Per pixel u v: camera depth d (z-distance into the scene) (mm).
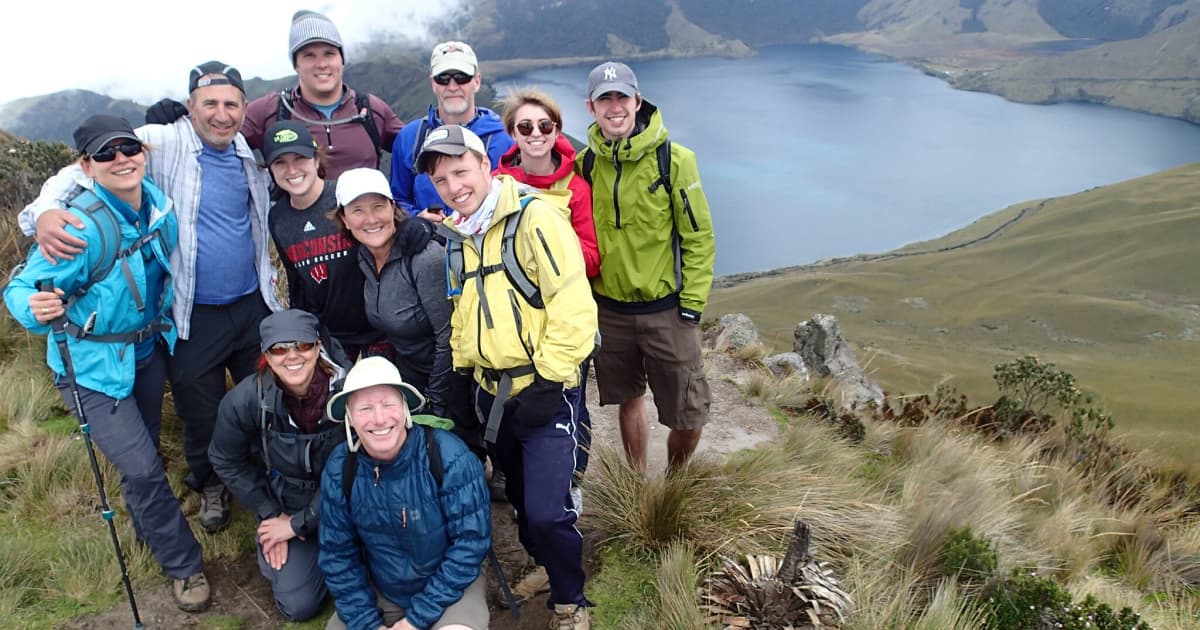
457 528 2990
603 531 3939
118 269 3045
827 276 132750
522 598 3463
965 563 3873
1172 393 67188
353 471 2953
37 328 2969
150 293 3270
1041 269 130500
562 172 3596
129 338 3176
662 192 3629
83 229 2906
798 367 8336
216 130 3326
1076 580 4445
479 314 2904
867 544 3982
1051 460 6754
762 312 113688
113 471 4020
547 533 2961
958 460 5688
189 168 3334
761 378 6867
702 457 4621
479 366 3068
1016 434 7242
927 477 5191
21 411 4551
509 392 2957
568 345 2797
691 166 3635
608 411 5656
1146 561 4984
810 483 4434
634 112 3619
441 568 3016
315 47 4145
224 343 3621
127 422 3164
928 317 110812
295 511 3354
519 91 3543
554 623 3223
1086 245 136125
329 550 3057
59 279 2949
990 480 5391
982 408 7816
